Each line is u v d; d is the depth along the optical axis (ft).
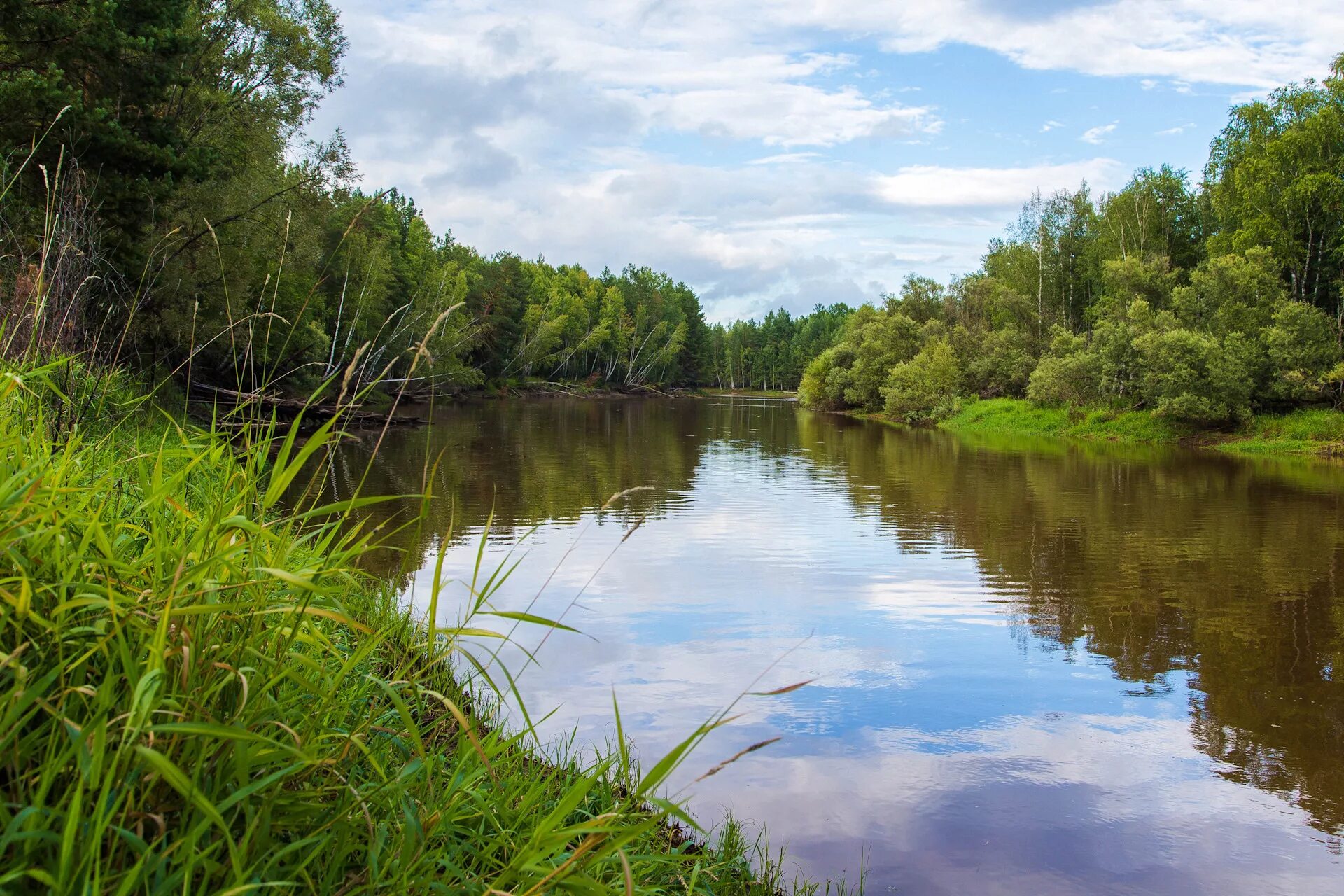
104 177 47.65
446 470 66.90
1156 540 41.60
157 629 5.09
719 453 87.30
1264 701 21.48
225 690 6.06
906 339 171.53
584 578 32.58
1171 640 26.16
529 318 239.09
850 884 13.09
